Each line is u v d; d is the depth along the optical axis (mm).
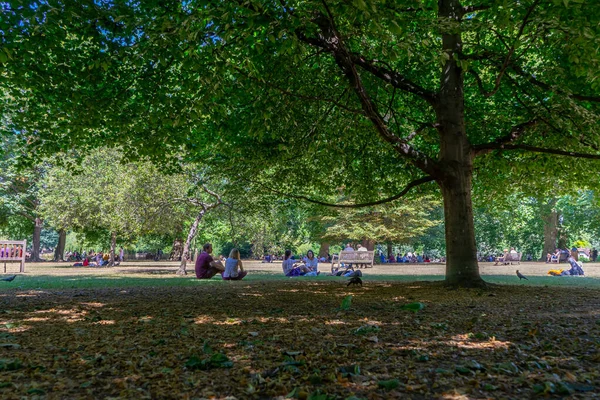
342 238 37500
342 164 13406
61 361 3494
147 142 10781
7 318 5738
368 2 5430
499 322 5293
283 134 10875
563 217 43438
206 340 4258
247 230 23109
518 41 7418
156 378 3025
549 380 2881
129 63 9039
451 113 9609
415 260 45156
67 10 7008
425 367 3289
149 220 19562
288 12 6297
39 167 32938
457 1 9430
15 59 7668
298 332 4668
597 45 7207
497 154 12781
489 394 2670
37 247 44312
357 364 3307
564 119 9781
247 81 8859
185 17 6770
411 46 6684
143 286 11141
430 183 14797
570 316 5746
